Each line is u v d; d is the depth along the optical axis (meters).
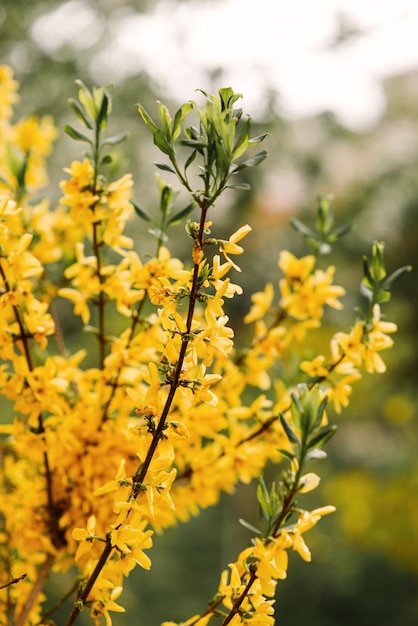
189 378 0.74
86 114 0.89
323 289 1.00
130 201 0.92
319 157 3.10
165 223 0.92
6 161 1.02
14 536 0.94
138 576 3.47
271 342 1.00
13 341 0.88
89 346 2.80
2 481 0.99
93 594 0.80
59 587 2.22
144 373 0.75
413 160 3.28
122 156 1.05
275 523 0.77
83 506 0.91
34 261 0.85
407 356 3.47
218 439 0.94
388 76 3.49
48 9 2.87
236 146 0.72
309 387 0.92
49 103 2.96
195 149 0.72
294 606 3.75
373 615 3.71
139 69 2.91
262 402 0.95
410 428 4.23
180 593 3.46
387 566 3.88
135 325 0.93
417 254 3.26
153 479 0.74
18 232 0.96
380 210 3.20
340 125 3.18
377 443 4.38
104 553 0.74
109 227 0.90
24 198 1.03
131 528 0.74
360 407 3.83
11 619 0.93
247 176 2.82
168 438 0.74
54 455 0.91
